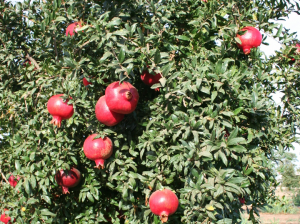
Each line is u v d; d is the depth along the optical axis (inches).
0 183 81.4
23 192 73.3
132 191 74.1
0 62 83.4
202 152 66.4
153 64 68.9
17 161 72.8
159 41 73.2
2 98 81.4
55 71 72.9
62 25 79.6
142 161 76.4
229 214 75.0
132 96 67.8
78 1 73.6
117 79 72.2
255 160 73.4
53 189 82.2
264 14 77.2
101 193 80.3
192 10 78.8
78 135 81.1
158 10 73.4
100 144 71.5
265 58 77.0
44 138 75.7
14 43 83.4
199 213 66.9
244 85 72.6
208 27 74.3
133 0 74.7
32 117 80.0
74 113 74.4
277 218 237.1
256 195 77.7
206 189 66.4
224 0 75.3
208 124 69.0
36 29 78.3
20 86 85.7
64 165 73.8
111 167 73.5
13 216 75.5
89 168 79.7
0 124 80.4
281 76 77.5
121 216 84.0
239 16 74.5
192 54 75.3
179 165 68.4
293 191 325.4
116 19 68.0
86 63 73.6
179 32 80.2
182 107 70.6
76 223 79.6
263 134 73.0
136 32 74.6
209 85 68.1
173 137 69.4
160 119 73.1
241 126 74.1
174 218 75.9
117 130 75.2
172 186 76.4
